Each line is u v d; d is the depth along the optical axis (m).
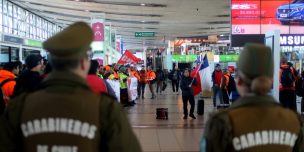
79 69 2.06
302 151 2.35
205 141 2.15
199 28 47.09
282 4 15.77
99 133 1.98
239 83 2.26
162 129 10.73
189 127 11.05
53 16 34.59
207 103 18.20
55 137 1.94
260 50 2.15
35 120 1.97
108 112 2.00
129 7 30.70
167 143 8.84
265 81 2.14
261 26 15.80
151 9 31.53
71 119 1.95
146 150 8.19
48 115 1.96
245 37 15.80
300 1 15.79
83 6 30.17
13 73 6.52
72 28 2.07
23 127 2.00
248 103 2.15
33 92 2.08
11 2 24.14
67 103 1.96
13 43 20.53
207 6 29.36
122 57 19.16
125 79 16.80
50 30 38.62
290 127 2.18
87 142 1.94
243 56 2.20
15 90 4.98
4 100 5.42
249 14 15.79
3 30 22.53
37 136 1.96
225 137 2.09
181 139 9.29
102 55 22.67
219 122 2.12
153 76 21.64
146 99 20.84
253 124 2.10
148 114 14.20
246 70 2.16
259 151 2.10
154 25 44.22
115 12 33.78
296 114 2.29
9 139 2.05
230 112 2.14
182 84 12.97
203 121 12.23
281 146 2.14
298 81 10.97
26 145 2.00
